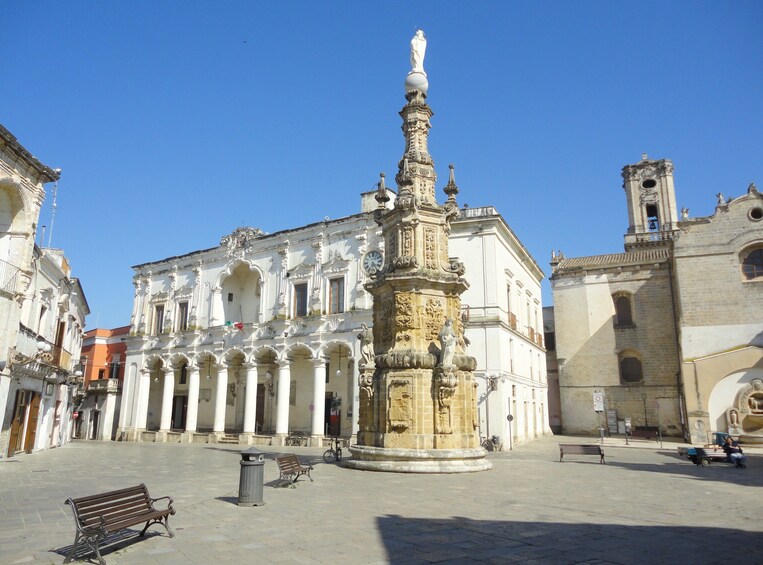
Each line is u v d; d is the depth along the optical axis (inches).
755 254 1542.8
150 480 705.6
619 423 1859.0
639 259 1991.9
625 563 325.1
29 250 1003.3
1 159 917.2
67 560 322.3
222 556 332.8
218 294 1841.8
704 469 877.2
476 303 1407.5
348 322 1486.2
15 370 1015.0
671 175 2364.7
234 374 1903.3
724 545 367.9
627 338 1899.6
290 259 1676.9
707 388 1470.2
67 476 762.2
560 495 577.0
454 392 792.9
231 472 798.5
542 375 1940.2
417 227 851.4
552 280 2042.3
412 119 917.2
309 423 1656.0
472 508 492.7
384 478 686.5
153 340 1983.3
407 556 335.3
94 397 2122.3
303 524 420.8
